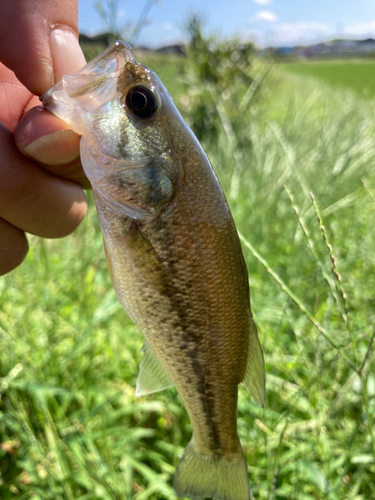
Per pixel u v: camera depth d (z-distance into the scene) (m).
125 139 0.10
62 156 0.09
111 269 0.10
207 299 0.10
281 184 0.30
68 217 0.12
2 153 0.09
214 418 0.11
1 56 0.10
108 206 0.10
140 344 0.21
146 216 0.10
